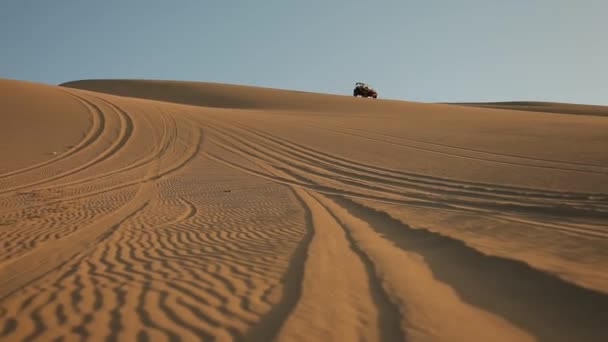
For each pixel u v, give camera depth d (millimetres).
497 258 5133
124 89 69562
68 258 5863
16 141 21281
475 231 6812
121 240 6945
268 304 3916
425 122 30719
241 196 11883
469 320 3533
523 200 9484
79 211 9828
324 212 9266
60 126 24938
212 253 5996
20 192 12773
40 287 4590
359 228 7508
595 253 5184
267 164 18594
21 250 6379
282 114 36750
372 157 18719
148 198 11750
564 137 20766
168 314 3732
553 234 6328
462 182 12500
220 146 22875
